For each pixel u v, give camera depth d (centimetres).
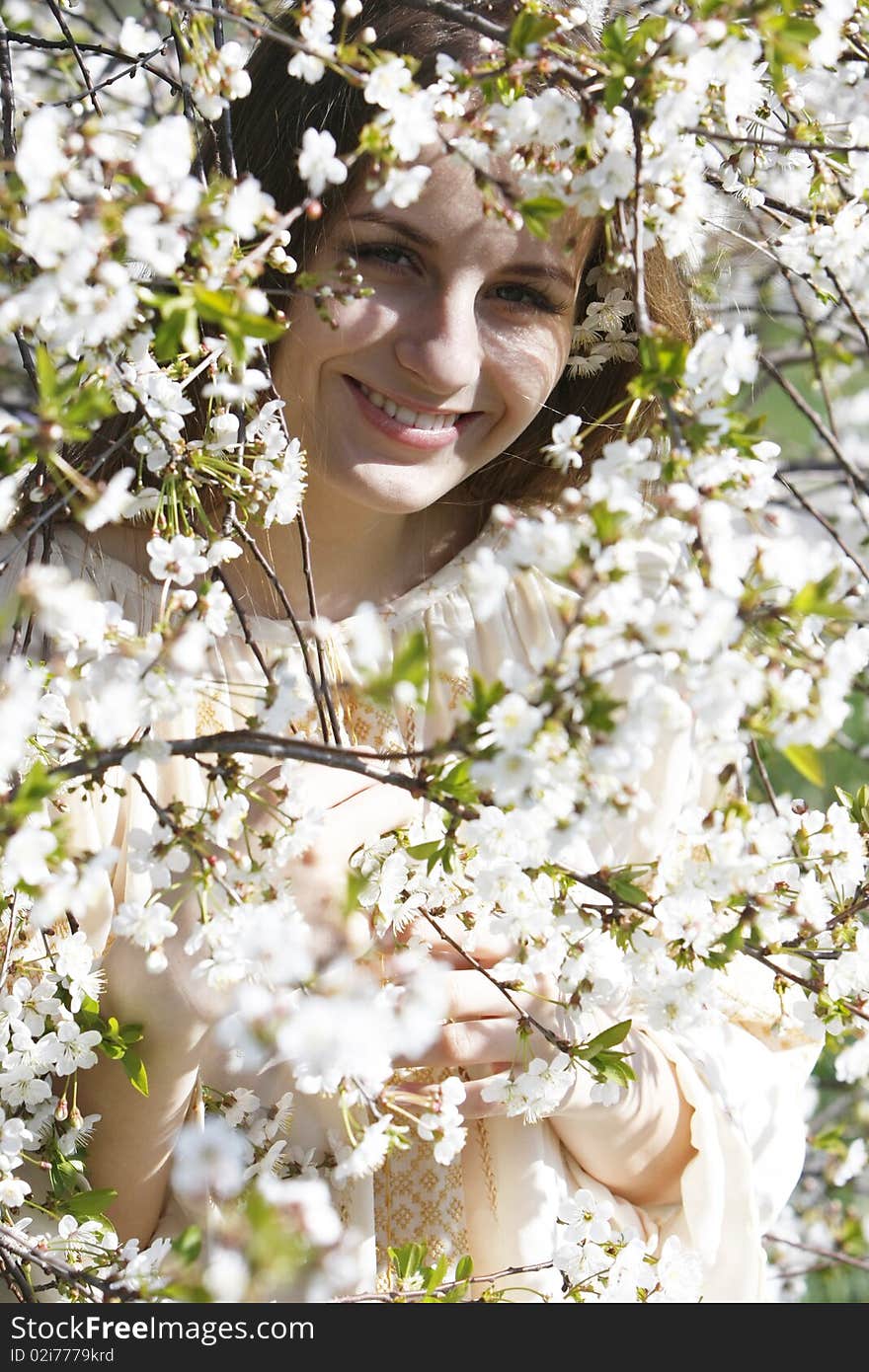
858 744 284
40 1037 108
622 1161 130
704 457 82
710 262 163
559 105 93
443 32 121
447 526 149
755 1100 136
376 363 121
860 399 245
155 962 93
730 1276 128
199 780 122
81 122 100
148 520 128
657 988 98
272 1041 89
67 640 87
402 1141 94
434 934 121
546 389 128
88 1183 114
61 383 82
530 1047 121
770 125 125
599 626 72
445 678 132
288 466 109
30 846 77
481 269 118
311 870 105
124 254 81
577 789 76
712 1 85
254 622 133
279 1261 83
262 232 103
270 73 129
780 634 79
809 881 98
